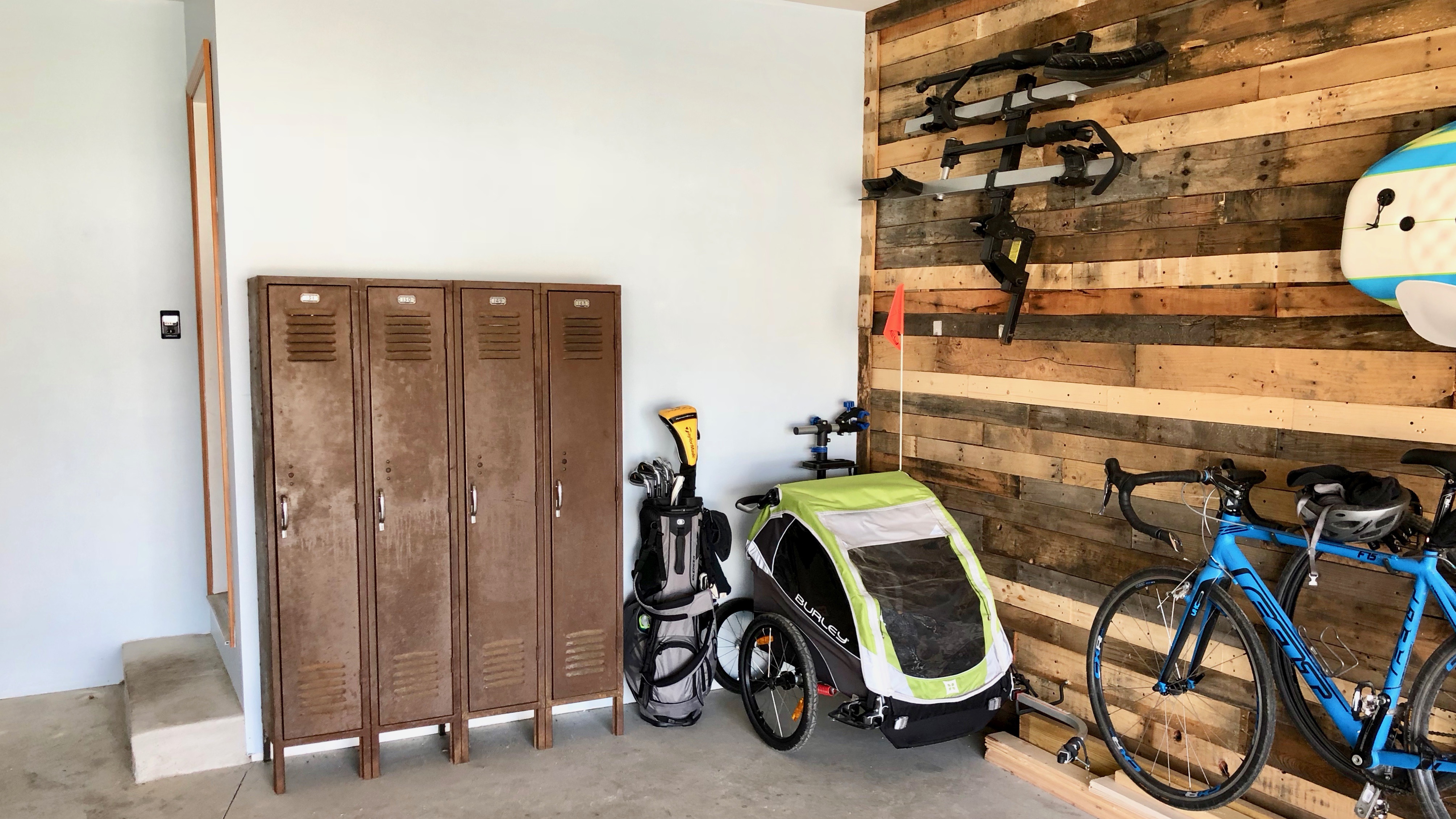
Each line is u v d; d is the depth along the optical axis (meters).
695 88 3.71
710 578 3.47
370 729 3.09
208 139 3.25
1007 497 3.48
